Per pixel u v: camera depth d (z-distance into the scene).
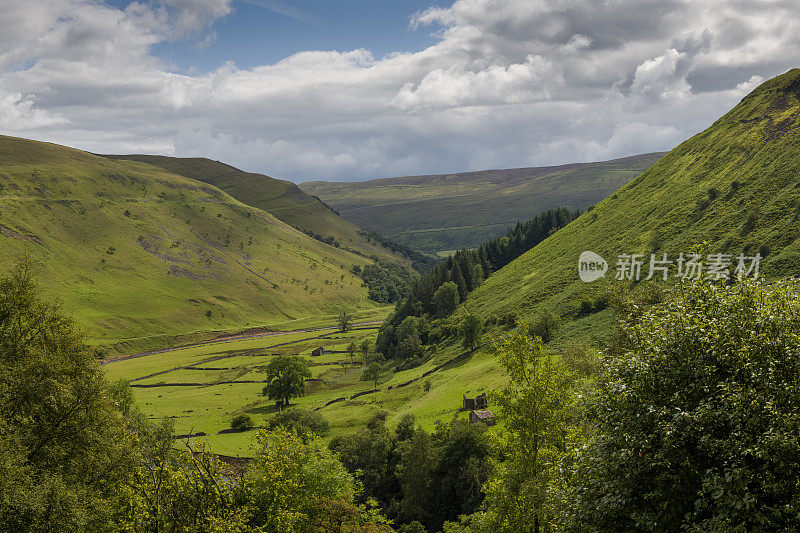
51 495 22.81
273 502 24.23
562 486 18.69
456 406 87.00
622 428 15.37
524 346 27.64
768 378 13.51
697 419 13.39
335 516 33.09
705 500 12.79
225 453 83.25
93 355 32.44
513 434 26.88
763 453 12.02
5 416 25.86
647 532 14.08
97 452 27.59
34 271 31.45
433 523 62.84
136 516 22.17
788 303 15.18
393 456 75.94
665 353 15.86
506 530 25.97
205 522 20.59
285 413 100.56
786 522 11.84
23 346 29.31
